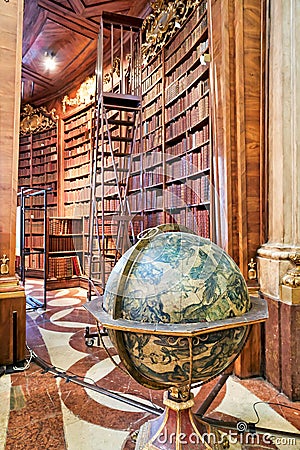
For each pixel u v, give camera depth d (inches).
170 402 52.5
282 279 81.0
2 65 95.2
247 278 92.0
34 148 301.7
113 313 45.5
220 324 41.8
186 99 137.2
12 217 97.3
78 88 259.3
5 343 94.7
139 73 178.1
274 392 81.0
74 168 261.1
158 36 165.2
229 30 92.1
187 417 52.6
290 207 83.3
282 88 83.0
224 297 45.2
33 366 96.0
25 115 307.3
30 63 252.7
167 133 155.5
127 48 202.8
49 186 286.8
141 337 43.5
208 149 116.0
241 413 70.7
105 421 67.1
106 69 228.2
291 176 83.0
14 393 79.4
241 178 92.0
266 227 91.6
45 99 293.9
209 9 102.0
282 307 80.7
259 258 91.1
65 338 122.9
